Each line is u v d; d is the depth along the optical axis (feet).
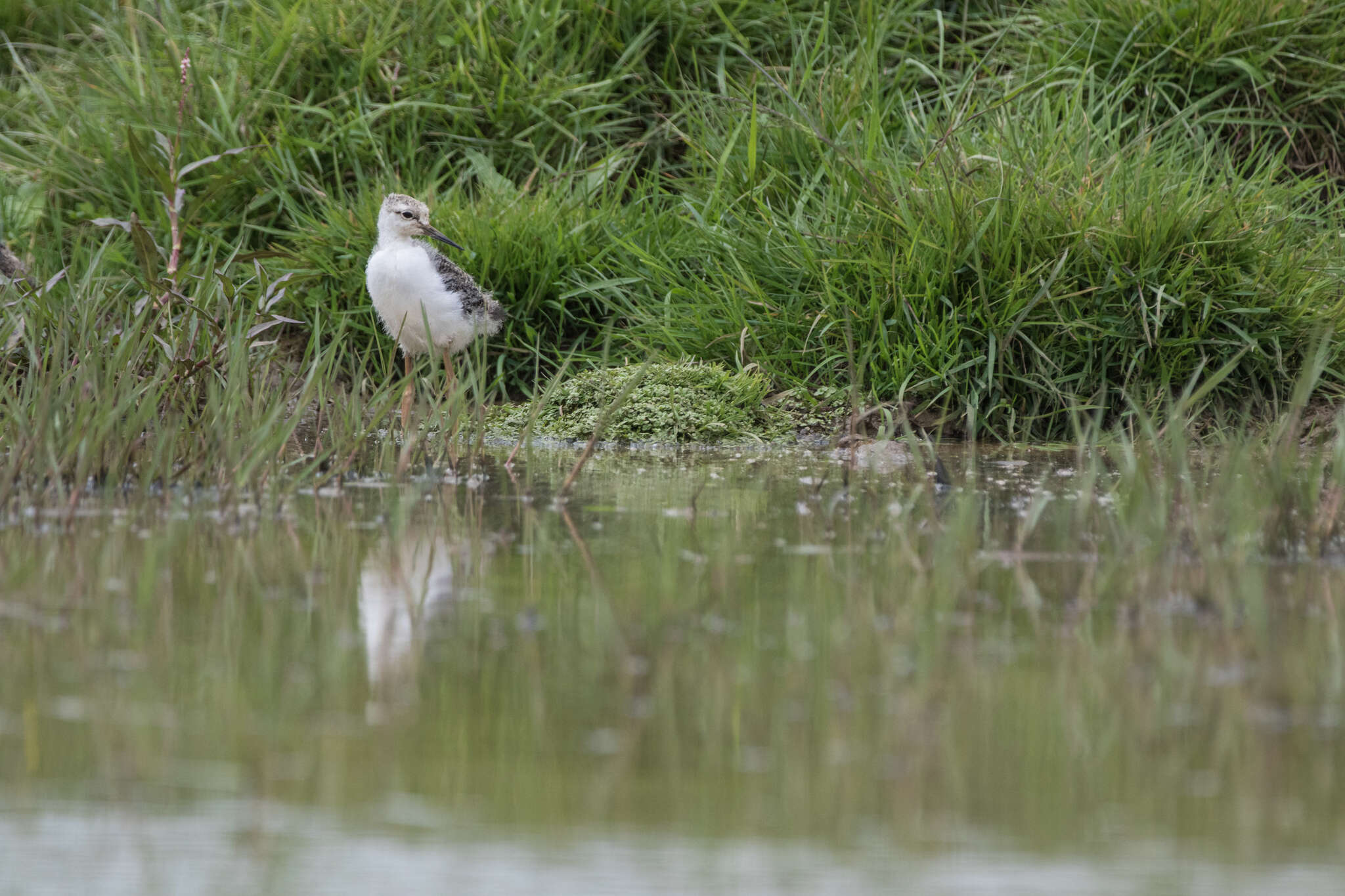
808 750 17.15
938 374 43.80
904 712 18.48
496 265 48.91
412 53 54.34
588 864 14.33
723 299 47.37
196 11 59.47
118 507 31.32
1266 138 52.75
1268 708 18.72
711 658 20.67
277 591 24.22
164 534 28.66
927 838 15.01
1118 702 18.88
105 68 57.16
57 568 25.61
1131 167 47.65
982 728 17.95
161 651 20.75
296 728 17.72
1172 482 30.12
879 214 46.11
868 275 45.73
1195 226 44.96
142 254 39.19
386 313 45.70
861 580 25.32
